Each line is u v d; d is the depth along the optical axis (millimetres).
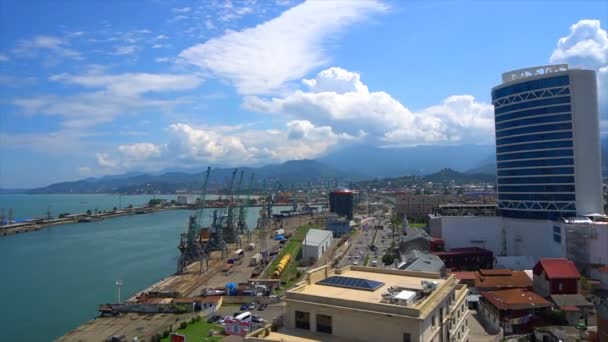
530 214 168000
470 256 162625
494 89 184000
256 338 53156
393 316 49812
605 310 76562
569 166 159250
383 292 59031
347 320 53219
